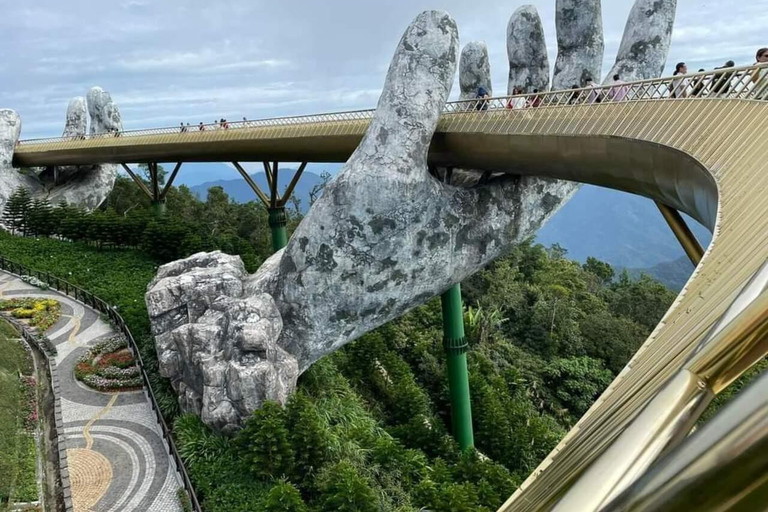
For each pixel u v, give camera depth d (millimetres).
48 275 37844
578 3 23953
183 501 18047
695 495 1186
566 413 44719
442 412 36500
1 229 52062
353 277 23797
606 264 84438
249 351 21906
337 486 17719
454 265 24953
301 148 32062
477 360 42469
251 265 40844
